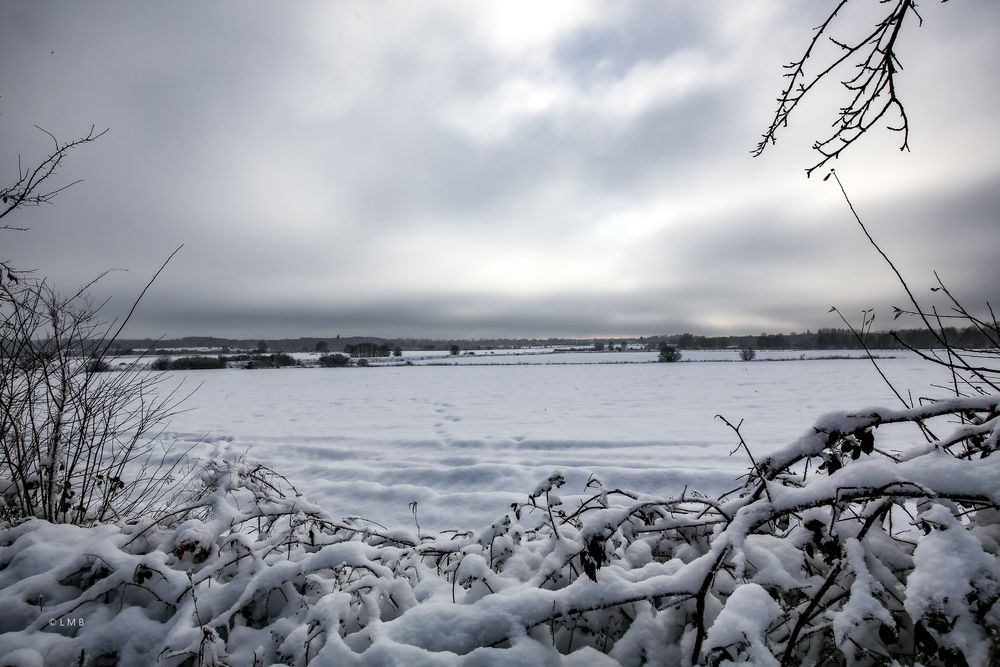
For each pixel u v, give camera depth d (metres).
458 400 19.50
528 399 19.20
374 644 1.62
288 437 11.27
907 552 1.76
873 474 1.53
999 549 1.58
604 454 8.72
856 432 1.78
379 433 11.78
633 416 13.73
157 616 2.15
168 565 2.41
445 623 1.71
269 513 2.54
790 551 1.88
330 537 2.59
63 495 3.34
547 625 1.75
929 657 1.34
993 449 1.70
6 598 2.19
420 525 5.70
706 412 14.09
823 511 1.70
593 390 22.41
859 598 1.37
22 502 3.22
